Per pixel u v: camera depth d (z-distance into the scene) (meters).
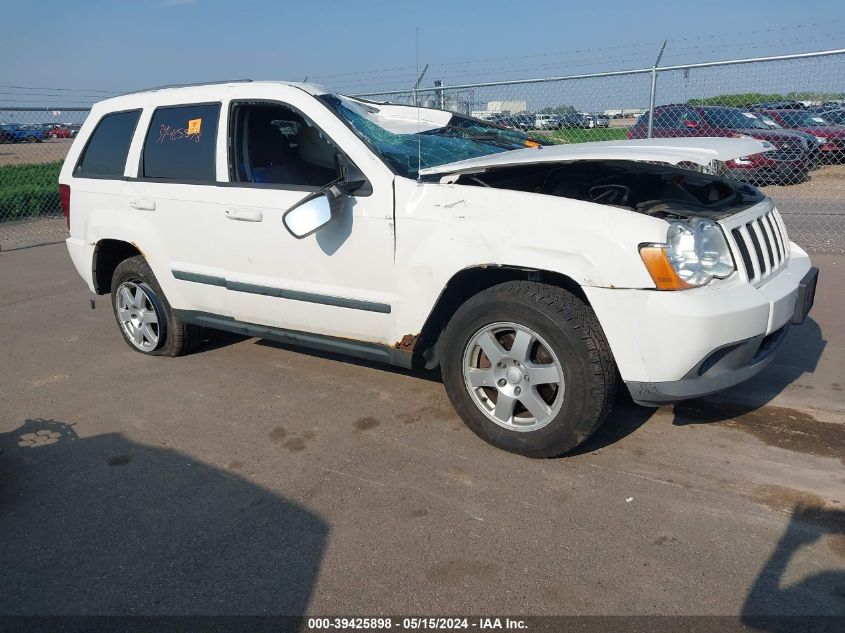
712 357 3.19
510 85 8.99
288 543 3.03
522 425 3.57
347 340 4.14
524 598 2.63
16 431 4.23
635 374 3.20
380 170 3.78
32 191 13.67
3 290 7.89
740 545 2.86
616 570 2.75
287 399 4.52
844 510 3.06
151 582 2.82
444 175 3.70
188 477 3.62
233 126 4.43
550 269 3.25
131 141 5.00
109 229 5.09
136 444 4.00
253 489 3.47
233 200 4.32
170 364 5.27
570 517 3.10
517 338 3.46
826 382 4.39
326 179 4.41
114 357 5.48
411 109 4.93
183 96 4.74
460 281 3.68
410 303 3.73
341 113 4.05
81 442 4.05
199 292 4.72
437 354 3.97
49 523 3.26
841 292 6.26
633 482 3.36
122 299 5.42
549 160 3.53
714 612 2.50
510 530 3.03
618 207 3.24
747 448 3.63
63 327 6.39
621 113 8.81
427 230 3.59
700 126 9.64
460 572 2.79
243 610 2.64
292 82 4.37
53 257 9.73
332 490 3.43
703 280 3.13
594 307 3.19
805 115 11.56
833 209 10.09
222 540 3.07
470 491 3.35
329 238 3.93
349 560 2.89
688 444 3.70
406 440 3.89
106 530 3.18
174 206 4.66
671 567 2.75
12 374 5.21
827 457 3.51
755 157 10.27
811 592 2.57
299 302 4.18
